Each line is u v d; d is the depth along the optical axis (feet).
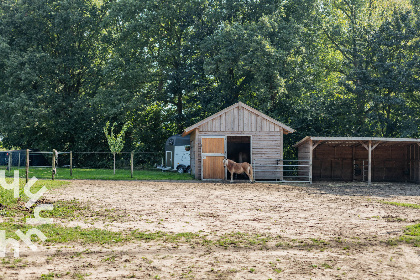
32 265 22.97
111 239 29.09
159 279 20.98
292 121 115.03
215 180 83.76
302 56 115.44
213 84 128.16
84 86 142.51
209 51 116.67
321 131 116.57
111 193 55.72
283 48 107.34
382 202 50.44
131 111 126.62
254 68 104.42
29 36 130.00
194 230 32.58
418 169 88.38
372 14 131.13
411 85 110.63
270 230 32.91
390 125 113.80
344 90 123.85
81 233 30.48
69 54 133.59
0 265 22.66
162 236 30.35
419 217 39.40
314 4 121.49
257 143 85.81
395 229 33.50
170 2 120.98
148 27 120.37
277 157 85.87
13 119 115.55
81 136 132.36
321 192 62.85
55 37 136.46
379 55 113.70
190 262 23.99
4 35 127.03
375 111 118.01
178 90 125.18
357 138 82.07
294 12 123.54
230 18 123.95
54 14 127.34
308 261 24.32
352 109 117.50
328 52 141.18
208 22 123.65
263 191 62.95
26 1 127.65
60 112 129.70
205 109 119.34
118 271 22.21
